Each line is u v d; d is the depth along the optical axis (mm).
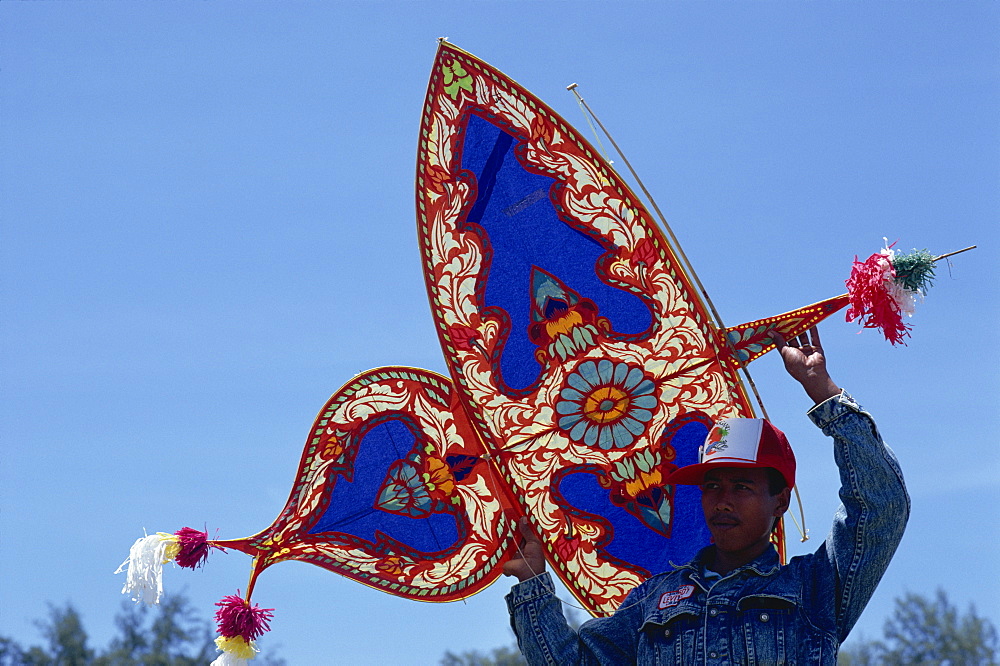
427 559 6098
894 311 5039
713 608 4852
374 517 6102
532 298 6152
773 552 5051
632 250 6016
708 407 5949
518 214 6156
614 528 6074
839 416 4906
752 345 5754
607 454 6102
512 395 6168
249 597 5793
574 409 6125
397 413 6180
